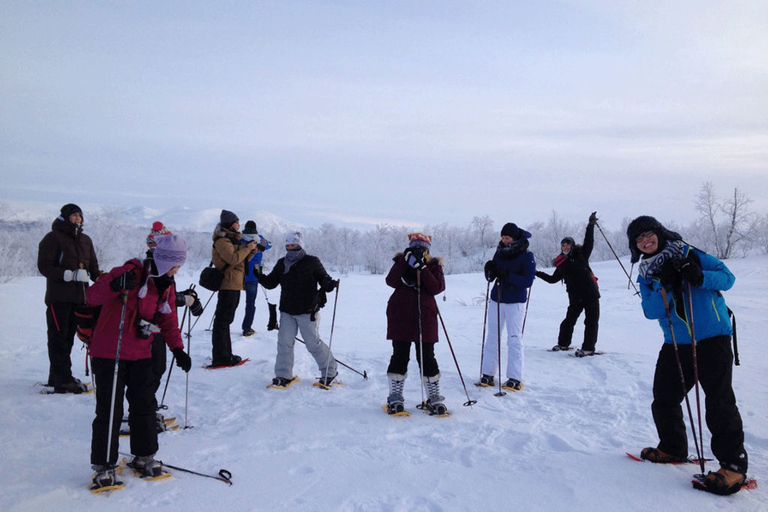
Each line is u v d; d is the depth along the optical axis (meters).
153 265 3.56
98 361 3.42
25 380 5.99
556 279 7.96
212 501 3.12
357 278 28.45
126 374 3.51
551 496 3.18
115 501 3.09
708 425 3.41
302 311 5.77
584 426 4.57
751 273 24.91
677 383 3.62
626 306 15.15
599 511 3.00
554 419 4.76
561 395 5.54
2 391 5.46
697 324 3.46
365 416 4.83
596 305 7.63
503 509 3.04
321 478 3.45
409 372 6.67
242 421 4.71
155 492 3.23
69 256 5.56
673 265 3.46
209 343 8.19
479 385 5.91
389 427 4.51
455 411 5.02
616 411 4.94
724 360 3.40
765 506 3.06
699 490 3.27
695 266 3.41
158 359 3.64
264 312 13.16
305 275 5.78
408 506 3.08
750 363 6.99
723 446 3.30
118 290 3.39
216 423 4.66
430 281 4.82
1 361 6.97
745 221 40.47
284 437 4.26
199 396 5.50
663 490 3.26
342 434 4.35
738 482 3.21
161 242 3.56
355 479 3.44
